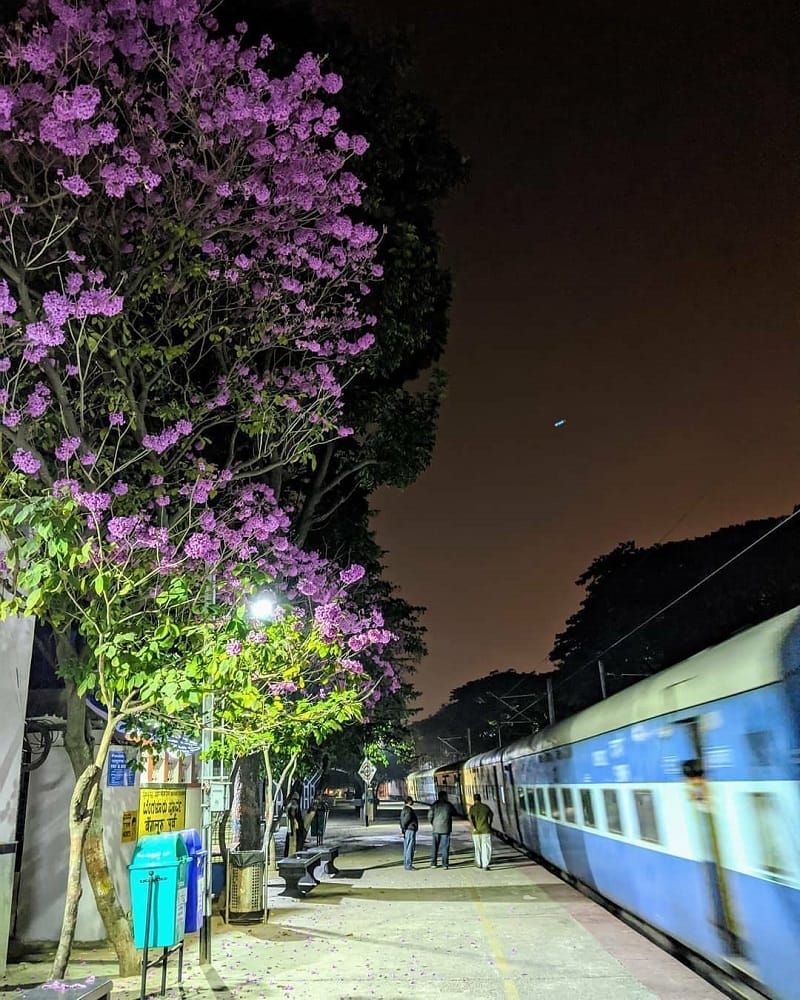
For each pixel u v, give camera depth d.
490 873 17.92
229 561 10.68
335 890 15.34
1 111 8.51
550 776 17.23
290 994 7.61
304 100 10.58
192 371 13.24
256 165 10.84
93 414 10.23
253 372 12.70
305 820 23.95
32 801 10.91
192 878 8.62
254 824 14.23
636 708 10.11
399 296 13.71
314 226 11.79
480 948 9.63
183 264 10.70
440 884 16.08
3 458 8.39
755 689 6.54
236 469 12.69
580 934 10.45
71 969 8.99
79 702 8.54
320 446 16.94
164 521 10.76
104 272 10.43
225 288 11.68
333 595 16.94
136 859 7.76
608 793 11.73
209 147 10.40
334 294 13.09
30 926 10.54
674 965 8.63
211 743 9.12
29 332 8.52
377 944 9.97
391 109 13.15
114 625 6.71
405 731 29.64
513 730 74.12
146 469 10.69
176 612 8.48
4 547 8.00
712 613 40.88
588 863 13.52
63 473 9.55
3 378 9.22
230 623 6.89
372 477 17.02
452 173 14.17
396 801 100.56
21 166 9.62
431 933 10.67
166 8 9.34
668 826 8.74
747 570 39.47
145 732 8.69
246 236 11.70
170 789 12.71
